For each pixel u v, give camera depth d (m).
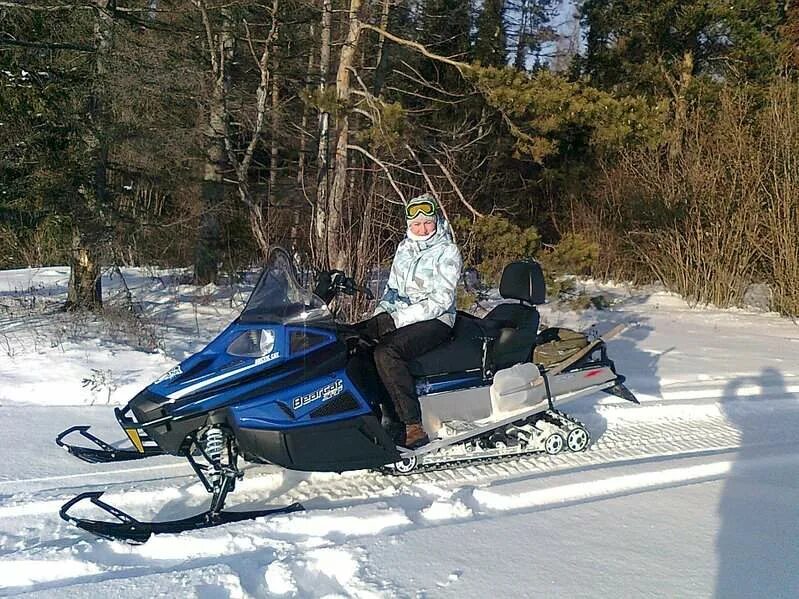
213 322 8.62
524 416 4.33
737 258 12.57
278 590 2.81
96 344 6.90
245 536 3.22
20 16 8.92
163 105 11.12
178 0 11.63
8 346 6.73
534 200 18.73
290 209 11.92
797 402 5.84
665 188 13.73
